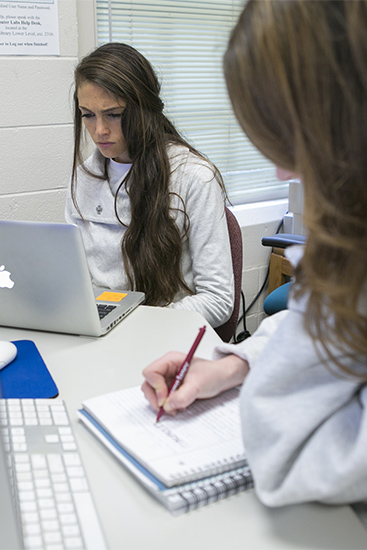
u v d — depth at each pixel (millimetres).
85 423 777
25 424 770
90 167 1603
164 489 637
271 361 594
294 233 2416
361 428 544
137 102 1422
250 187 2604
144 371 787
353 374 548
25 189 1895
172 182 1509
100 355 1036
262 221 2439
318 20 466
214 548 583
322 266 516
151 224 1488
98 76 1382
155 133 1469
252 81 518
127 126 1443
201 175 1517
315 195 502
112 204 1577
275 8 490
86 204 1620
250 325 2578
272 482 593
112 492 664
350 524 619
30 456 698
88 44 1940
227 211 1586
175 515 628
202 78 2309
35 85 1817
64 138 1928
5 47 1729
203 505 643
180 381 782
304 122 490
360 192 490
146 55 2150
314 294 536
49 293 1084
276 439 586
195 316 1224
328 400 578
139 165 1480
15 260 1069
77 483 654
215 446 699
